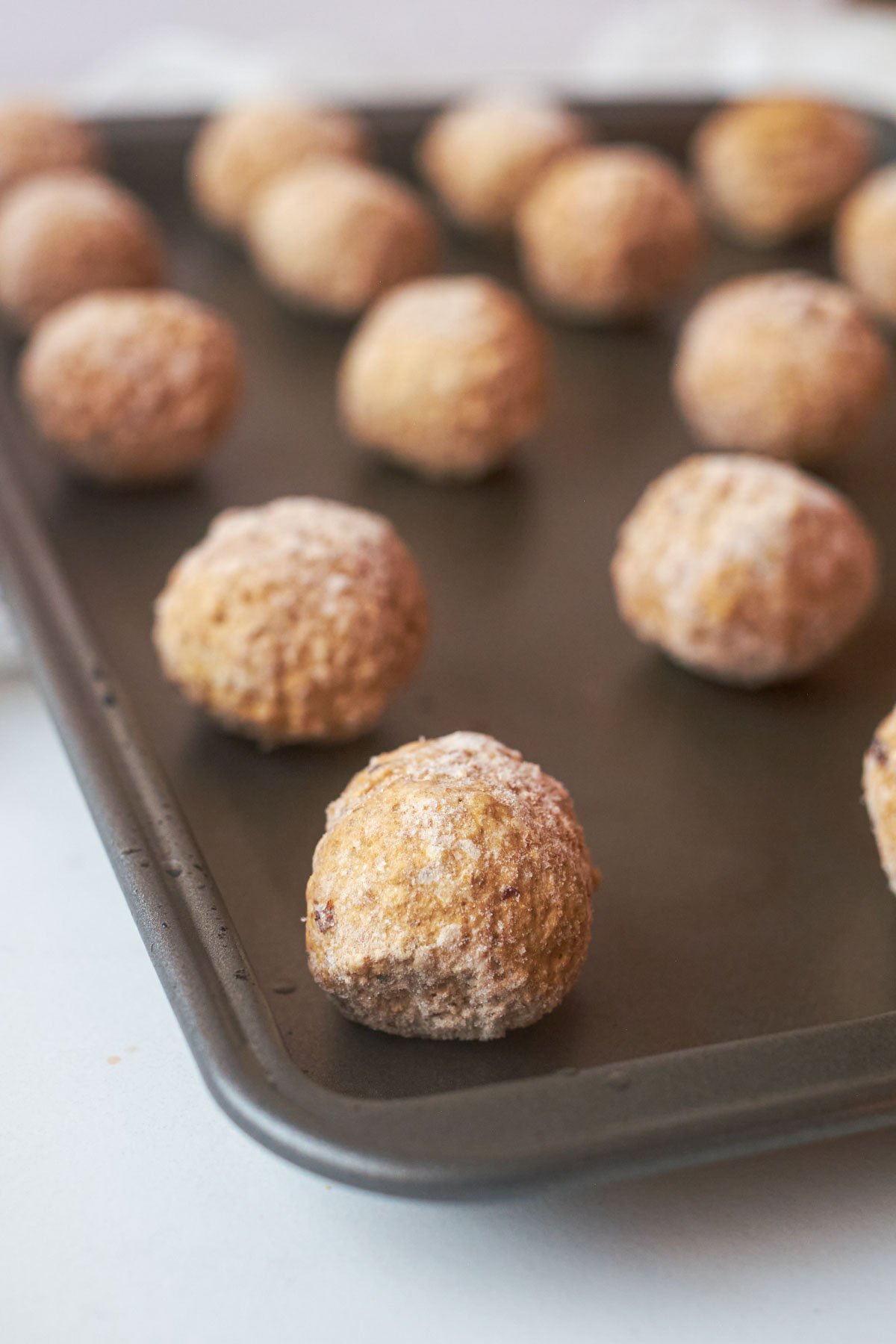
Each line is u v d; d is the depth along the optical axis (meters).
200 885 0.28
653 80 0.51
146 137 0.44
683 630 0.33
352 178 0.41
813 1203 0.27
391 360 0.37
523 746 0.32
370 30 0.60
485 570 0.35
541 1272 0.27
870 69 0.50
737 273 0.44
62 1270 0.26
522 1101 0.26
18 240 0.39
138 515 0.36
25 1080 0.28
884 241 0.41
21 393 0.37
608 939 0.29
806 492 0.33
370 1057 0.28
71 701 0.31
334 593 0.31
